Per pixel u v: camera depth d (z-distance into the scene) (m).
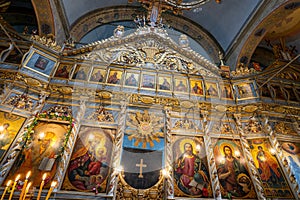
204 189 5.98
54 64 8.41
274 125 7.99
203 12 14.44
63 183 5.50
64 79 8.07
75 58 8.67
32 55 8.09
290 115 8.34
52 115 7.00
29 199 4.64
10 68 7.51
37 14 10.22
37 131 6.52
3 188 5.02
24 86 7.43
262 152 7.10
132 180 5.91
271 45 13.02
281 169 6.58
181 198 5.67
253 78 9.17
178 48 10.05
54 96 7.68
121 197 5.56
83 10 13.27
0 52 7.83
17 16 12.44
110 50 9.43
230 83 9.27
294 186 6.07
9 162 5.51
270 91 8.88
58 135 6.57
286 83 9.27
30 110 7.03
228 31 13.54
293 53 11.71
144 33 10.26
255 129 7.81
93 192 5.49
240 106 8.45
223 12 13.32
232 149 7.22
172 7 11.38
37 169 5.64
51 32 10.51
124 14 15.14
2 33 8.34
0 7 10.39
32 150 6.02
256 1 10.96
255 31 11.16
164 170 6.07
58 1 10.55
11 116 6.60
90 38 14.04
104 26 14.78
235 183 6.25
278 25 11.74
